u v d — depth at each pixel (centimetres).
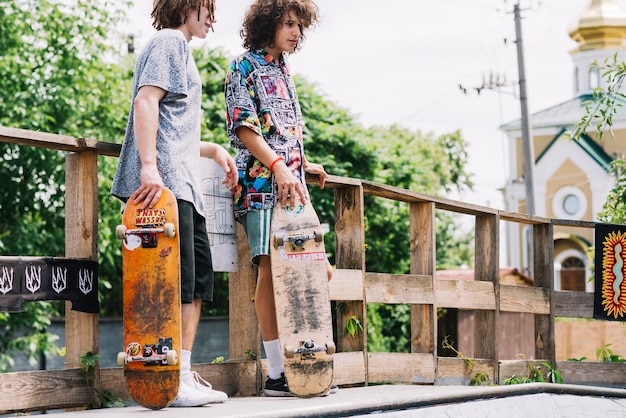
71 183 394
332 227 1791
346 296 505
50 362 1789
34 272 362
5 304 350
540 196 4200
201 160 432
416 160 2102
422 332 584
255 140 409
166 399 348
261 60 422
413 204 591
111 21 1567
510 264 4228
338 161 1938
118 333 1762
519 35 2652
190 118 381
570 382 729
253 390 443
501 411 396
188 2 383
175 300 352
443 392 373
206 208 433
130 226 359
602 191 4062
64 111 1537
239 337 450
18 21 1499
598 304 714
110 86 1622
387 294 546
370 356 532
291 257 408
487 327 659
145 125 362
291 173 410
